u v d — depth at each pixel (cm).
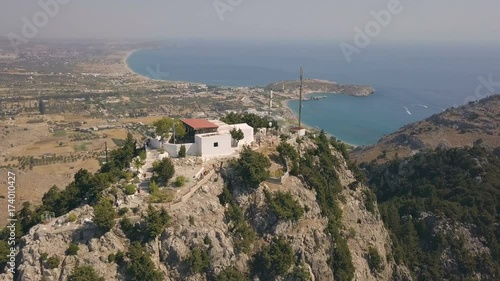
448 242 13988
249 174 9312
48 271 7331
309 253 9088
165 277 7706
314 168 11194
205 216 8538
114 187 8850
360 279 10175
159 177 9169
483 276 13450
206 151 10538
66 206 9200
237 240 8638
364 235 11481
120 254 7600
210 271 8081
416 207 15488
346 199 11775
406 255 13375
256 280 8469
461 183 16700
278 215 9025
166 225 8131
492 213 15188
